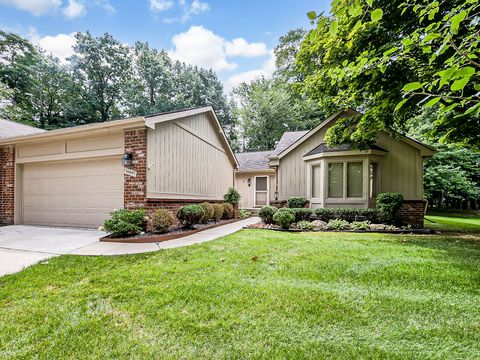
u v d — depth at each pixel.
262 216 8.74
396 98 5.25
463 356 1.77
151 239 5.44
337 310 2.37
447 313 2.33
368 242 5.50
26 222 7.87
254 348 1.84
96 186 6.94
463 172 13.74
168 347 1.86
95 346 1.87
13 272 3.46
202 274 3.29
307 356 1.75
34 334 2.01
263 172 15.41
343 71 3.82
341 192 8.86
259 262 3.87
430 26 2.36
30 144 7.68
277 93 23.69
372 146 8.66
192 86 30.03
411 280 3.14
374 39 5.65
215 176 11.21
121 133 6.47
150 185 6.32
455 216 13.90
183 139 8.25
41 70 22.09
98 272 3.42
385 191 8.80
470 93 3.35
